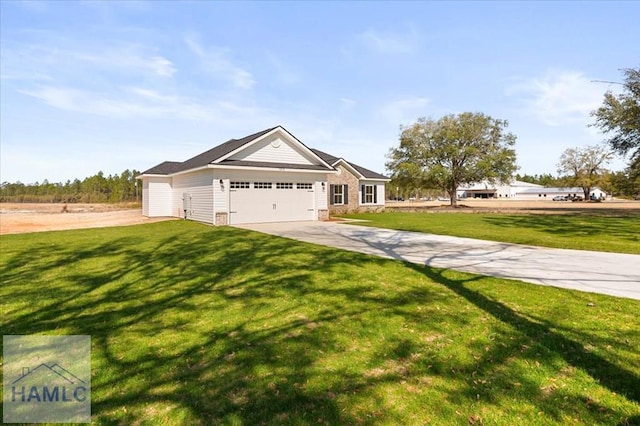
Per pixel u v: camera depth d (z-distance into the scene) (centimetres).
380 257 859
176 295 549
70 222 2005
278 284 605
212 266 748
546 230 1494
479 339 378
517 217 2298
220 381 298
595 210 3142
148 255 887
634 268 737
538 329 402
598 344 360
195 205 1917
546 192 9250
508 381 295
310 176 1956
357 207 2753
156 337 392
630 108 2522
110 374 312
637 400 264
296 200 1911
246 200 1756
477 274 678
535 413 252
